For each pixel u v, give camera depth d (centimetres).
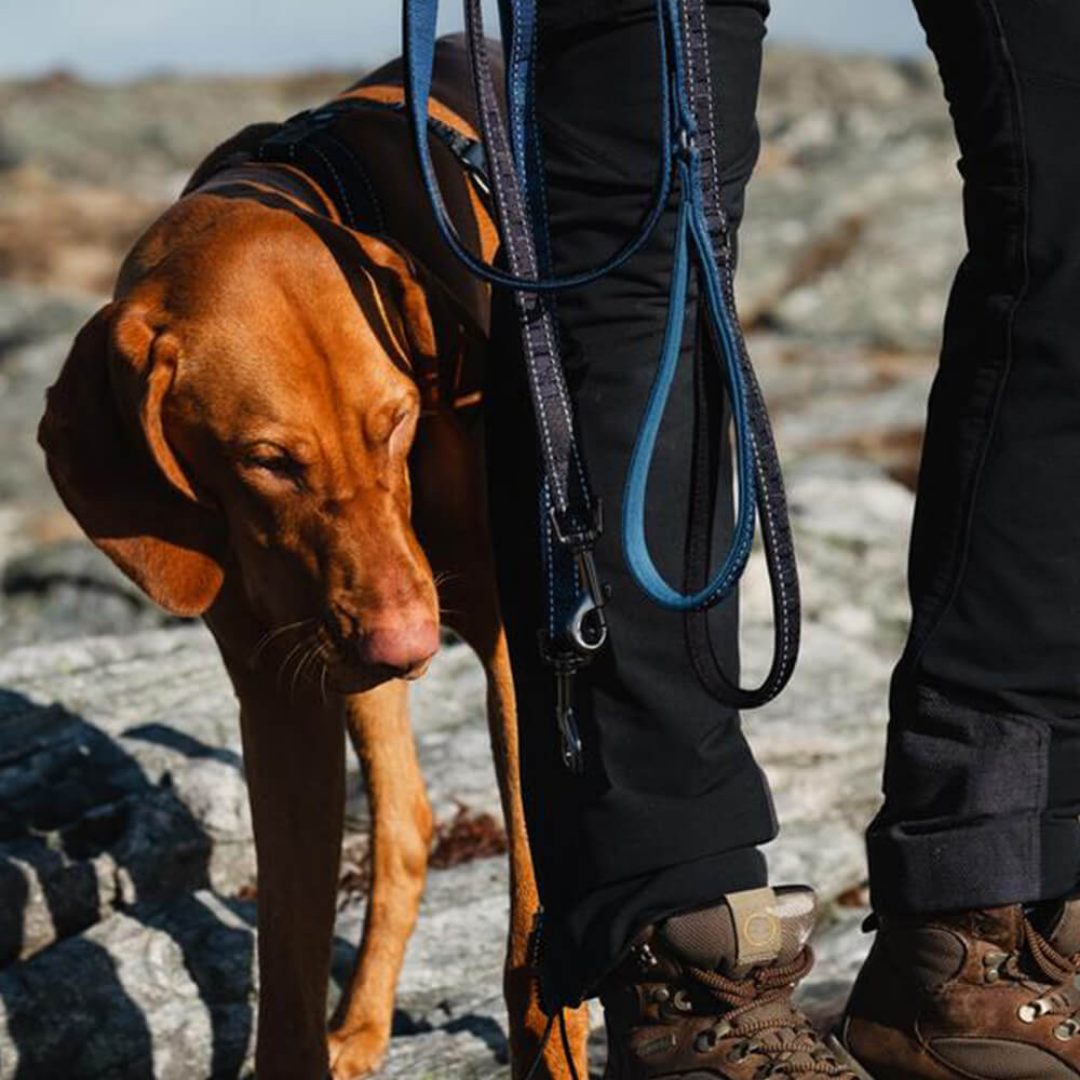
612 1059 417
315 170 521
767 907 390
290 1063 493
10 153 6800
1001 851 390
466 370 473
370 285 461
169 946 634
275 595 451
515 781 506
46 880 645
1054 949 402
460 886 718
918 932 407
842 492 1257
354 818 759
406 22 402
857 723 851
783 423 2098
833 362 2778
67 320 3070
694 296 397
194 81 8350
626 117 393
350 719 625
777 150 4622
